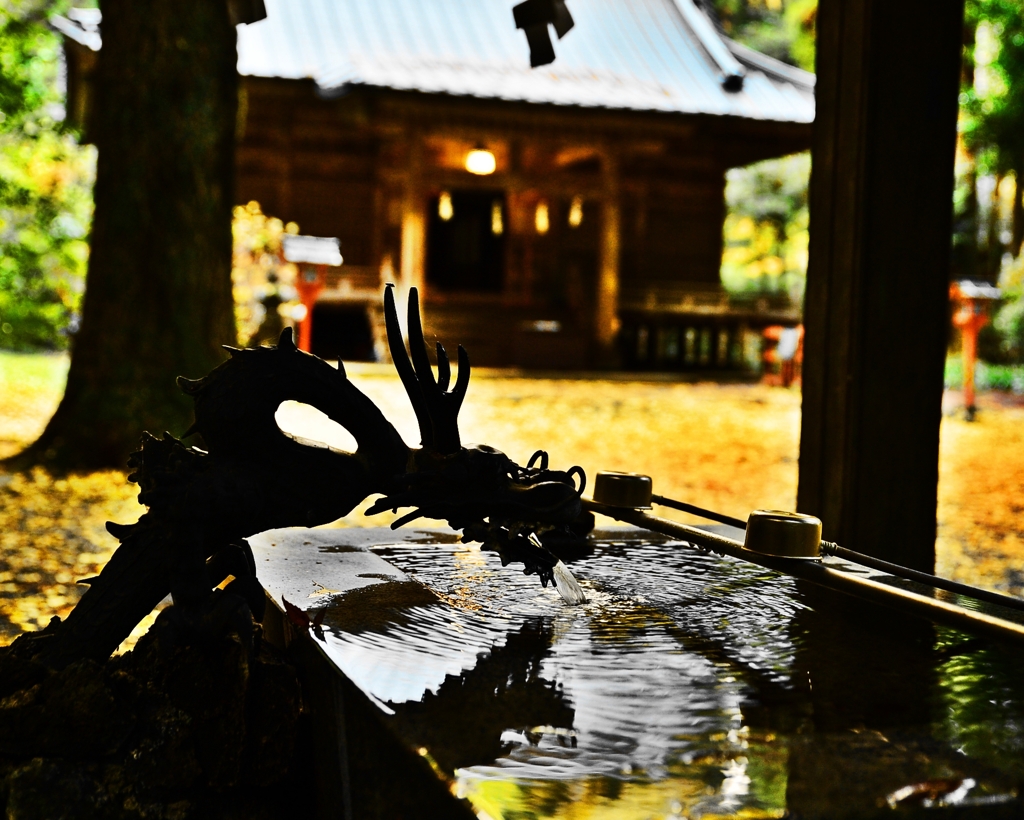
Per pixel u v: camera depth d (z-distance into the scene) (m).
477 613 1.86
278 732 1.65
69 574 5.14
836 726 1.29
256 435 1.63
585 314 21.94
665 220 24.12
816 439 3.19
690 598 2.08
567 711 1.33
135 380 8.33
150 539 1.68
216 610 1.60
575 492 1.67
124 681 1.60
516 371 19.95
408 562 2.34
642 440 11.58
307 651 1.71
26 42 12.88
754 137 22.22
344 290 20.06
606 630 1.77
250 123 20.58
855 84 3.07
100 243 8.51
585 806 1.04
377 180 21.81
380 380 16.28
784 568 1.60
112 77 8.45
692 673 1.52
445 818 1.13
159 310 8.41
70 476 7.84
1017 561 6.25
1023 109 21.03
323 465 1.66
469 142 21.64
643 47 22.02
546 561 1.76
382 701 1.35
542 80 19.94
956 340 22.77
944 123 3.11
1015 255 23.53
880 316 3.07
